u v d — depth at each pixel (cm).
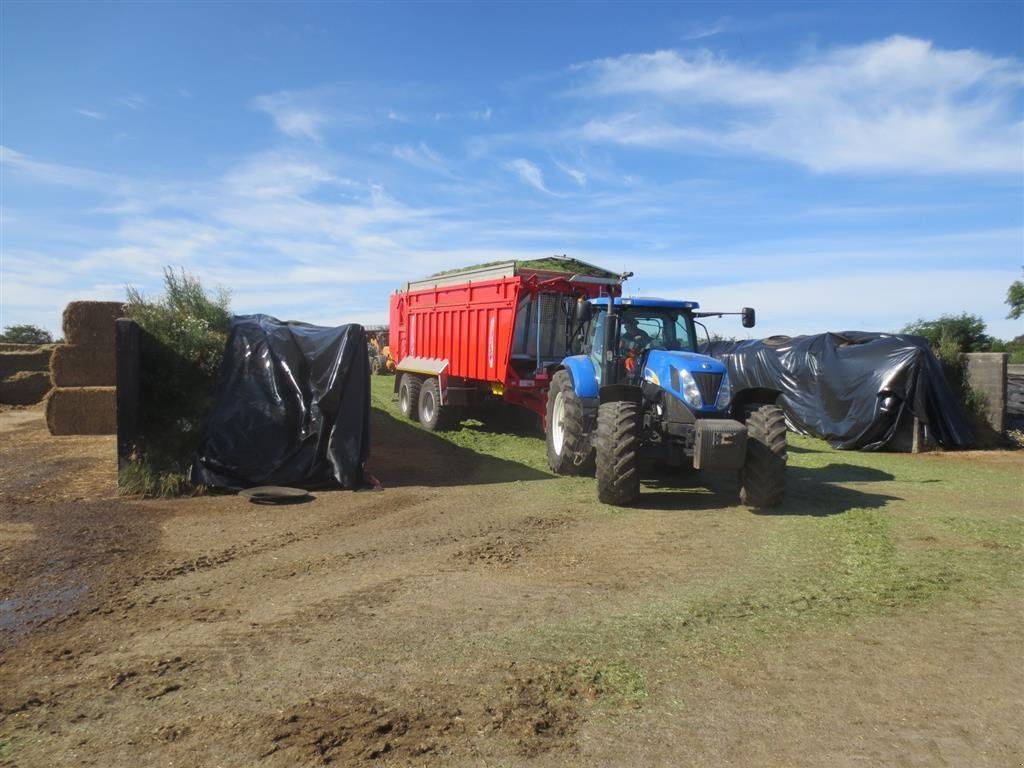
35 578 539
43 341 3372
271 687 365
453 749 308
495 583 530
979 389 1469
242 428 884
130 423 842
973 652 416
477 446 1230
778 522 727
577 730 326
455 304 1383
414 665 390
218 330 966
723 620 459
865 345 1415
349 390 909
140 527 691
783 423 787
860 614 473
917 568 575
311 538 659
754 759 305
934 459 1238
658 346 925
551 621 455
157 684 369
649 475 976
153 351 886
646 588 521
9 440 1213
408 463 1059
